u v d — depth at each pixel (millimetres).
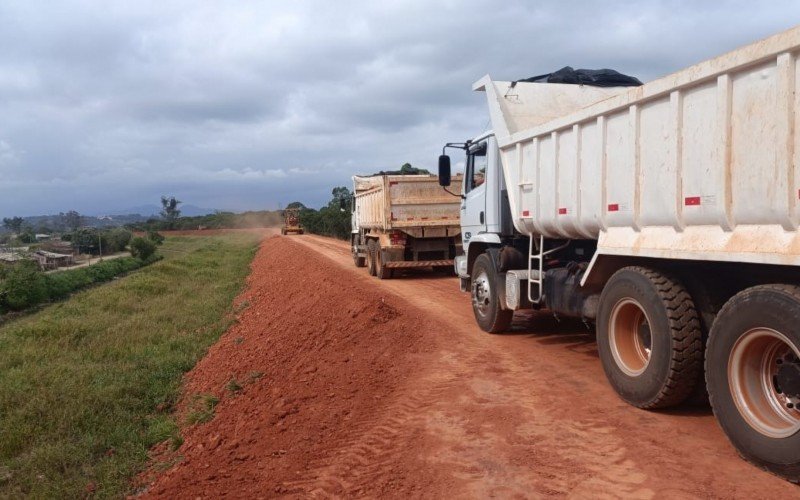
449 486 4145
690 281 5004
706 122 4484
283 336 11234
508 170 8094
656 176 5074
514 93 8367
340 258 27484
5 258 35719
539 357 7352
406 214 16734
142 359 10945
